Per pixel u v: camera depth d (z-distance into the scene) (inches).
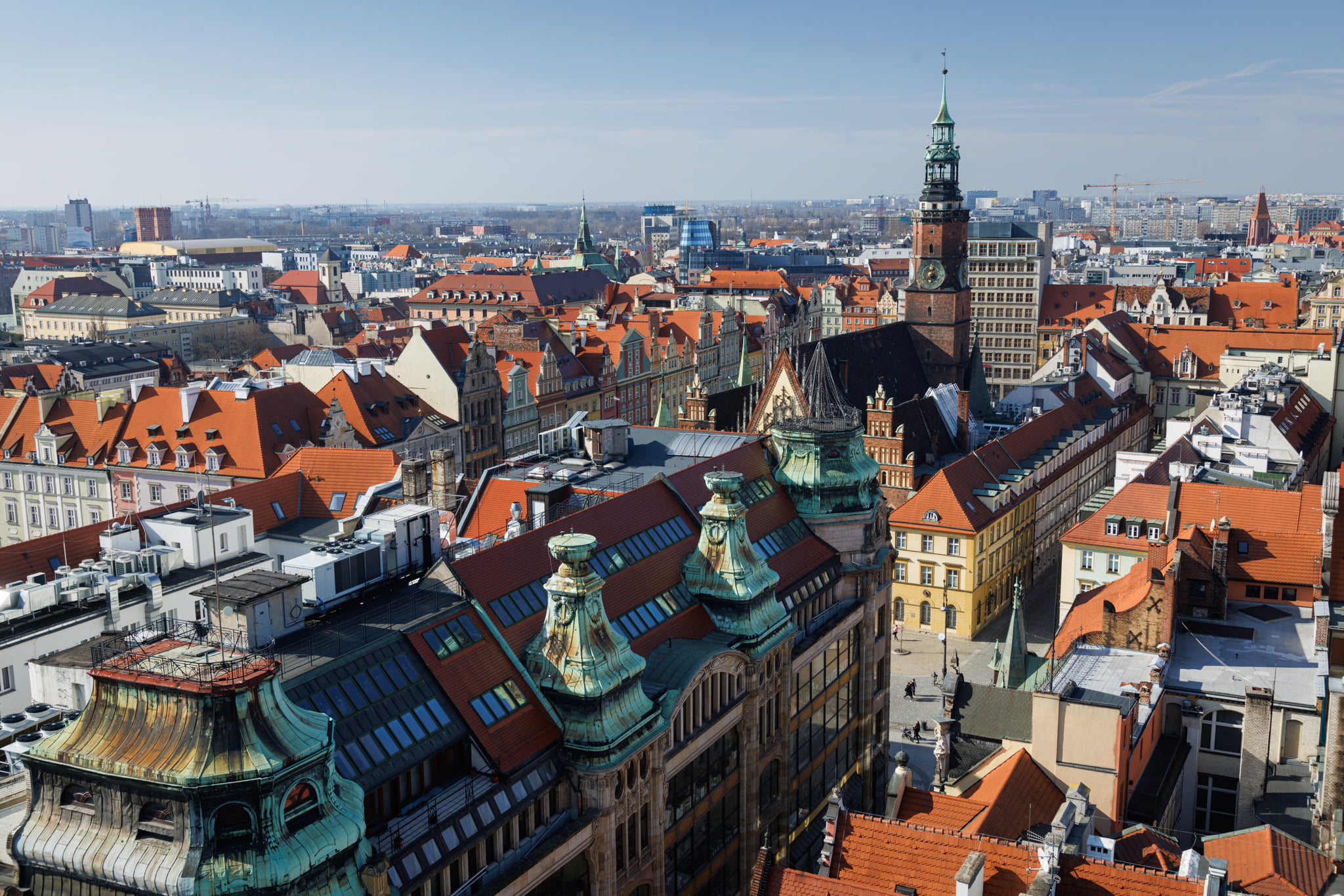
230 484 5329.7
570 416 7701.8
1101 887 1920.5
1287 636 3459.6
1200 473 4532.5
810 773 3334.2
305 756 1695.4
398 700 2116.1
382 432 6003.9
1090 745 2573.8
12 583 3457.2
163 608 3262.8
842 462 3565.5
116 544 3444.9
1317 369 6658.5
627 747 2338.8
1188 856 1952.5
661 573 2896.2
